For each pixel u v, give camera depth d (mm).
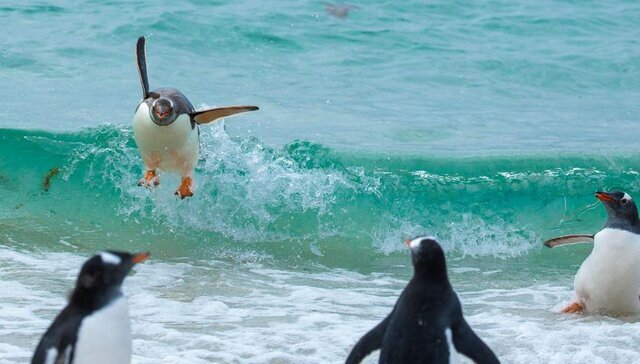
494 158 21094
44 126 21344
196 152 16031
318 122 23391
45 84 24969
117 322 7344
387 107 25141
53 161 19578
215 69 27438
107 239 17375
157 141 15422
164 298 13297
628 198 13406
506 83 28328
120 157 19406
